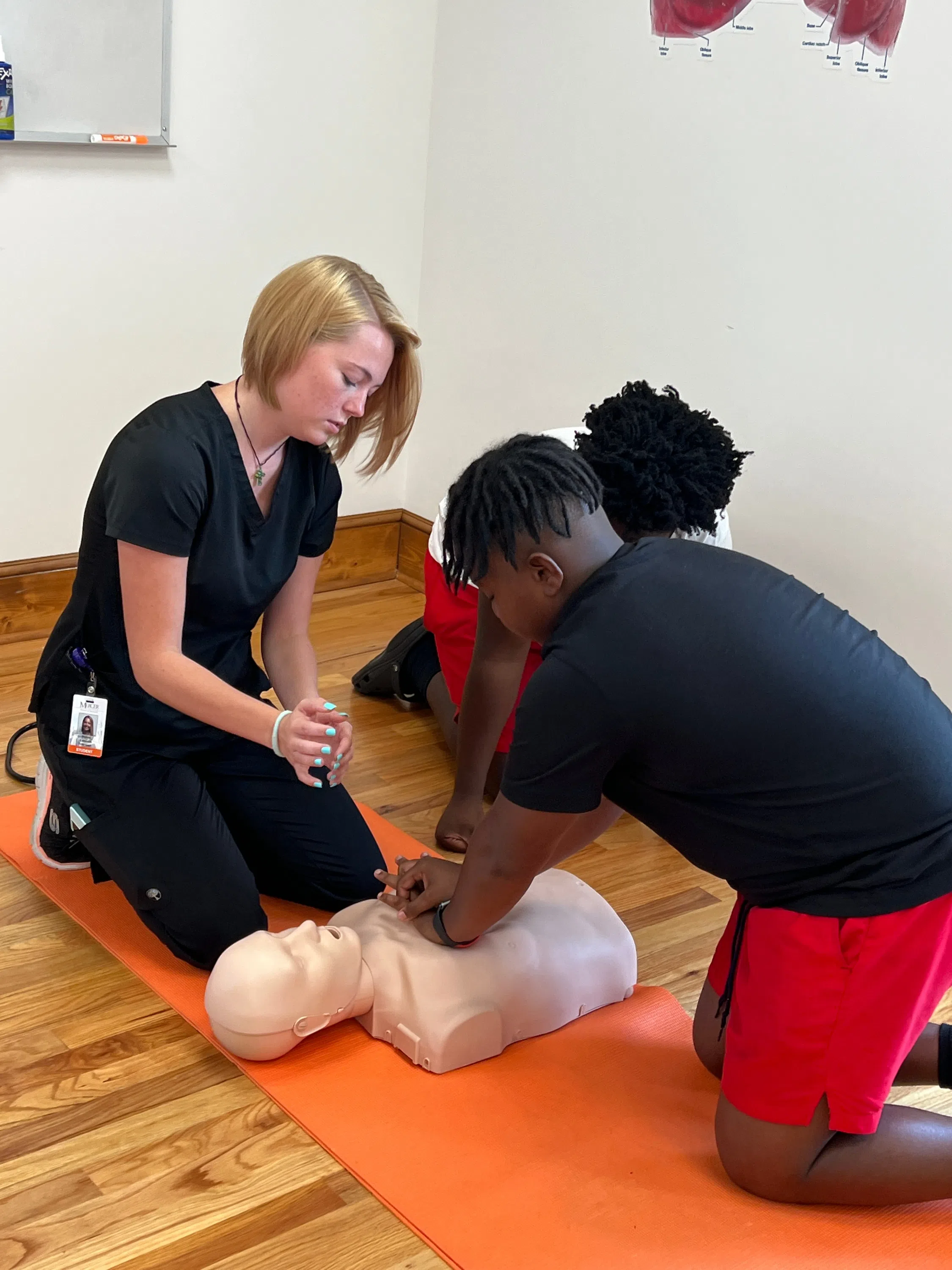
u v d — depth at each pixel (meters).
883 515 2.32
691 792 1.35
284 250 2.94
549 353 2.91
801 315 2.37
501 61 2.87
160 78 2.60
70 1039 1.64
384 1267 1.34
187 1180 1.43
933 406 2.20
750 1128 1.41
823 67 2.26
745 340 2.48
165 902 1.72
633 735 1.30
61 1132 1.49
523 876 1.49
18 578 2.76
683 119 2.51
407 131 3.05
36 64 2.44
